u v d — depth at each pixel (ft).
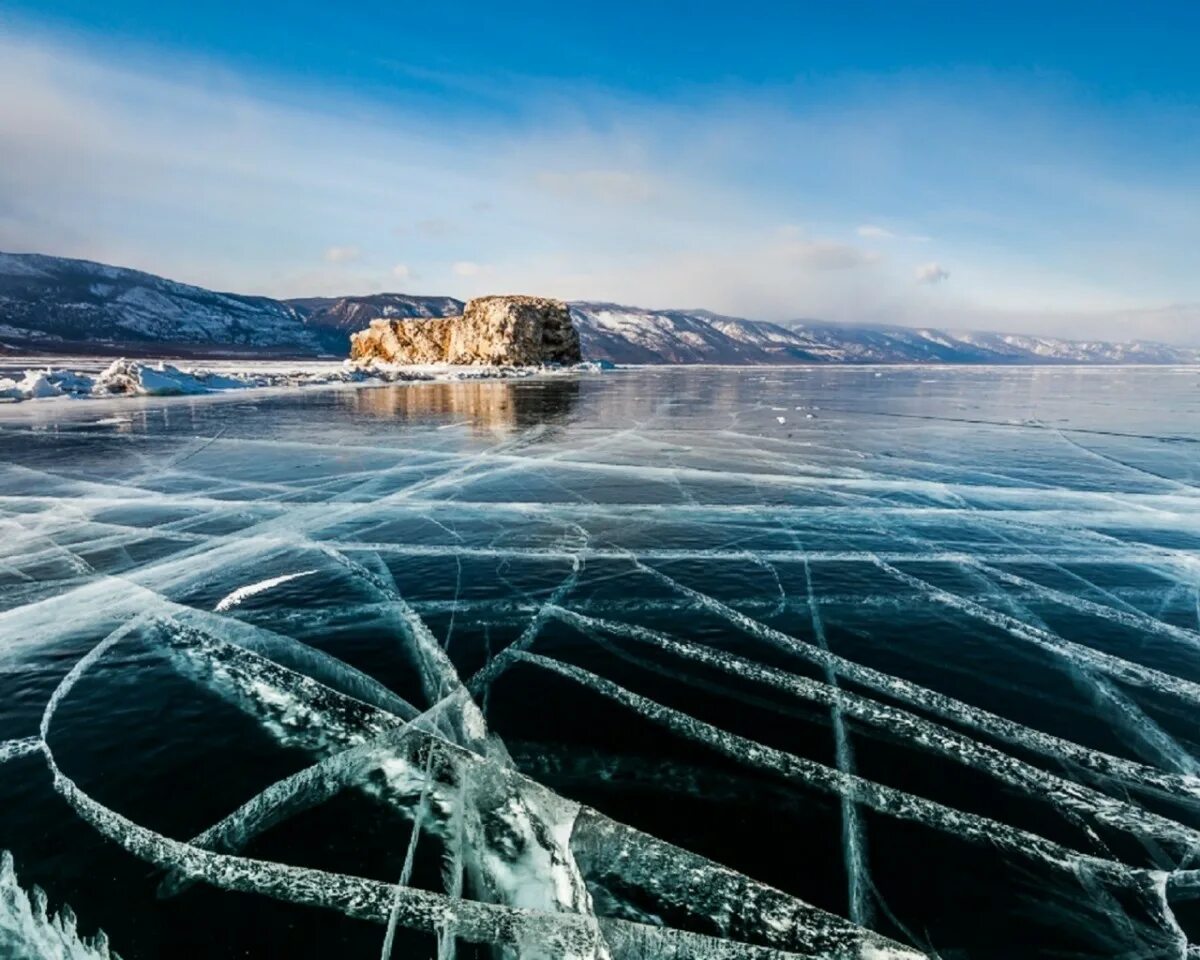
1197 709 19.71
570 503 45.73
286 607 26.86
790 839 14.02
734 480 53.52
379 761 16.48
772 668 21.88
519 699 19.63
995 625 25.72
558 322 279.49
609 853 13.50
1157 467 60.59
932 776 16.30
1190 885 13.01
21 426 80.59
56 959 10.94
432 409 109.91
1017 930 11.93
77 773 15.93
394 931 11.52
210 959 11.03
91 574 30.76
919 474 56.80
